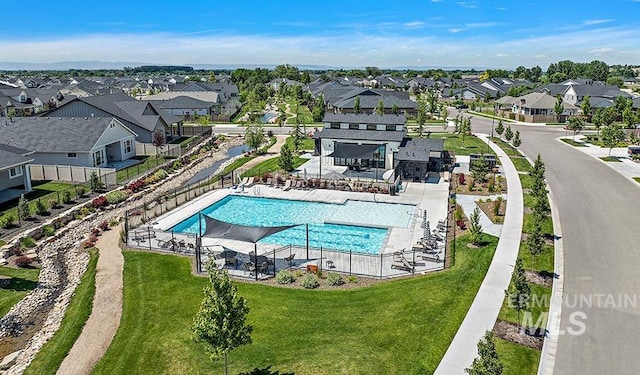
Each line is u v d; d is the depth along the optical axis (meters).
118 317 24.19
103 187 47.94
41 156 53.72
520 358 19.84
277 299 25.75
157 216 40.72
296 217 41.59
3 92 119.19
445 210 41.91
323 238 36.56
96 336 22.55
